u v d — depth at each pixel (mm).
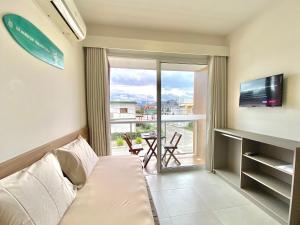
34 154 1217
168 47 2754
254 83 2326
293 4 1871
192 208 1966
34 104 1261
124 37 2713
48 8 1392
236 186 2385
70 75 2035
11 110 1021
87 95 2615
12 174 938
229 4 2135
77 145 1787
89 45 2520
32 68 1234
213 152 3029
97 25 2627
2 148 949
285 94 1976
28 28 1189
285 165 1820
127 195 1303
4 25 968
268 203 1936
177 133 3234
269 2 2100
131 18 2449
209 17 2443
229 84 3008
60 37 1753
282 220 1682
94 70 2596
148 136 3277
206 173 3018
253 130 2473
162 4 2123
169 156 3232
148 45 2688
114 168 1843
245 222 1731
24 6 1155
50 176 1094
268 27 2195
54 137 1589
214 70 2986
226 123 3088
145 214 1089
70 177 1431
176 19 2490
